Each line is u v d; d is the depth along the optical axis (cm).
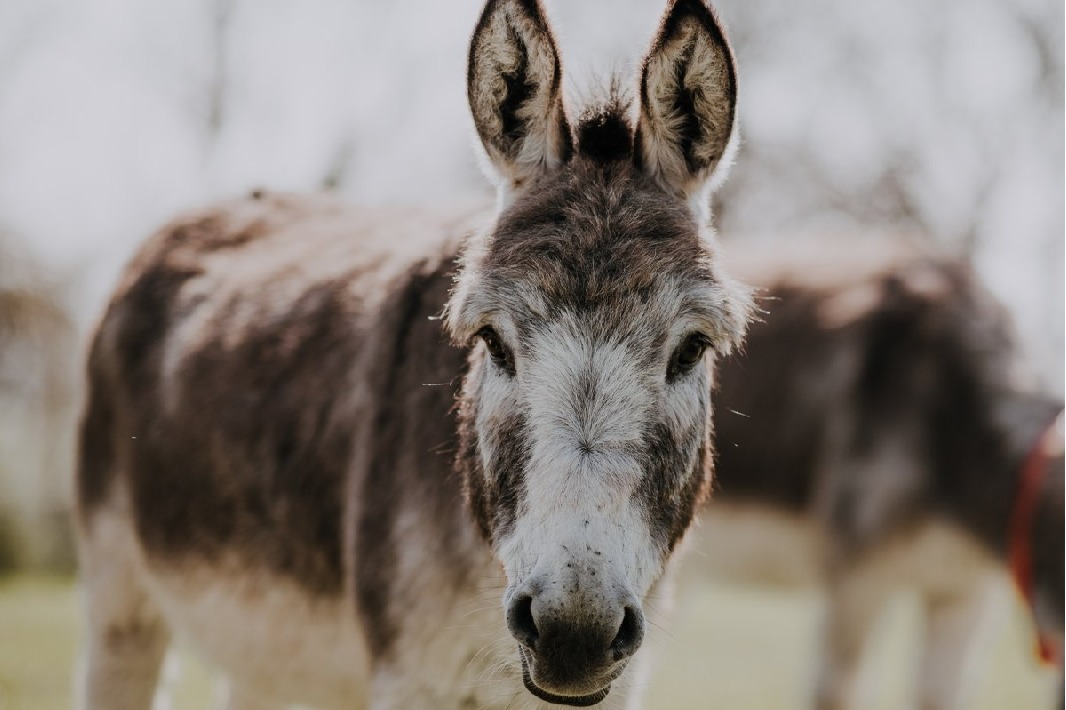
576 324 404
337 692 585
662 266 414
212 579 623
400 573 504
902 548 1003
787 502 1094
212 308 691
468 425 469
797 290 1149
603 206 432
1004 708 1312
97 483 722
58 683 1190
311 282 653
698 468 464
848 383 1062
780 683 1430
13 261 3162
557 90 457
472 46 458
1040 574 867
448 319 461
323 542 568
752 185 2920
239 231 767
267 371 626
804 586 1115
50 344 3247
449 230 575
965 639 1024
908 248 1162
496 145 469
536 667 379
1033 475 891
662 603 514
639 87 464
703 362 459
